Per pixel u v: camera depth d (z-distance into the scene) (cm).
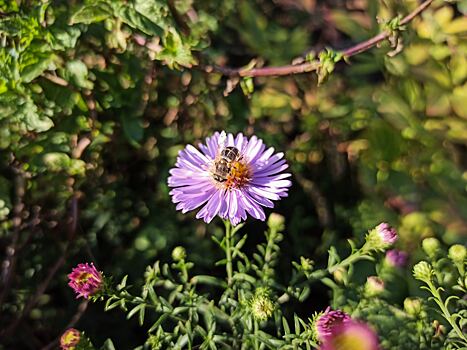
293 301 21
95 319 22
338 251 23
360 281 21
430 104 22
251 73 21
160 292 22
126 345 22
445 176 23
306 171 25
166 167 23
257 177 17
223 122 24
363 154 23
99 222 23
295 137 25
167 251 22
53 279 22
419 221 22
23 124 21
